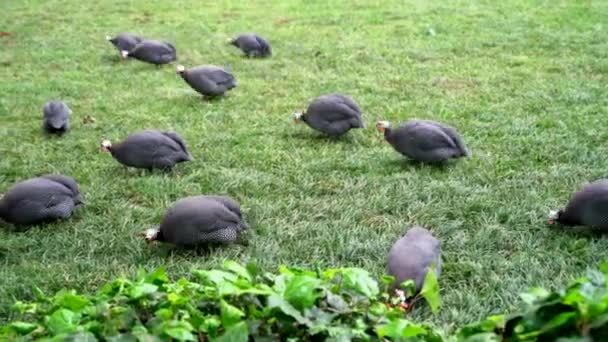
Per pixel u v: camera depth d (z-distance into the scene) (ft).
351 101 26.17
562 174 22.38
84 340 8.60
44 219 20.16
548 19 44.39
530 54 37.19
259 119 28.91
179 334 8.57
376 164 23.82
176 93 32.86
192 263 17.98
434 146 22.74
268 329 9.09
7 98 32.68
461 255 18.15
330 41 41.55
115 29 46.55
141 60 37.32
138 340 8.68
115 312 9.22
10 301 16.62
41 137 27.78
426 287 9.80
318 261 17.33
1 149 26.40
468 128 26.84
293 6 52.29
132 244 19.17
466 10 48.11
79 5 54.54
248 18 48.98
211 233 18.21
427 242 16.33
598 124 26.61
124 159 23.36
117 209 21.20
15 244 19.29
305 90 32.68
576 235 18.76
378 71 35.24
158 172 23.75
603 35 39.96
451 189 21.59
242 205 21.18
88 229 20.11
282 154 24.95
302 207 21.06
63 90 33.78
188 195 22.18
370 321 9.43
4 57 40.06
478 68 35.01
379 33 42.96
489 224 19.58
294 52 39.45
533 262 17.46
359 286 9.80
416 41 40.68
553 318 8.20
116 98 32.27
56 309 9.73
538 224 19.44
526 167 23.21
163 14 50.98
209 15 50.31
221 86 31.27
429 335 9.32
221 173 23.50
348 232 19.34
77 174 23.89
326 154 24.85
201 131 27.71
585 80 32.27
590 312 8.01
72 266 18.24
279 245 19.03
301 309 9.09
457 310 15.62
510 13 46.57
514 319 8.70
